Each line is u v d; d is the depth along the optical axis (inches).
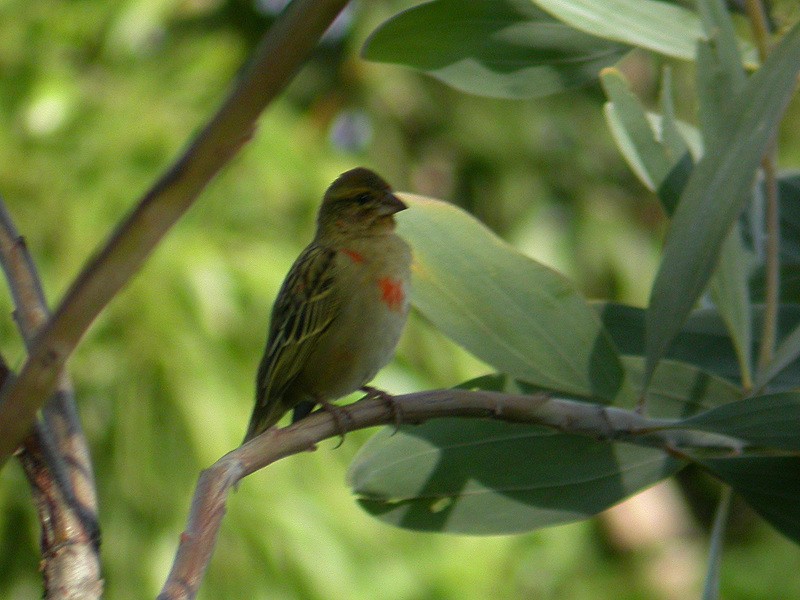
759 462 198.1
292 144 594.9
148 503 502.6
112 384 520.1
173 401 506.3
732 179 182.5
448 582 546.0
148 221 90.6
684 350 234.2
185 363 508.1
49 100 572.7
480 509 208.2
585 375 204.1
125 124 569.3
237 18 760.3
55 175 554.3
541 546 631.2
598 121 780.6
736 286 210.8
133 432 506.6
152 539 499.5
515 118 765.3
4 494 517.7
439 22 228.1
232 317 527.5
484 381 217.9
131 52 611.2
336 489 532.1
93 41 617.6
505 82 237.9
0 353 160.2
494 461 207.2
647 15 224.2
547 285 205.5
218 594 506.0
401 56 232.5
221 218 562.9
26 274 165.9
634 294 741.9
